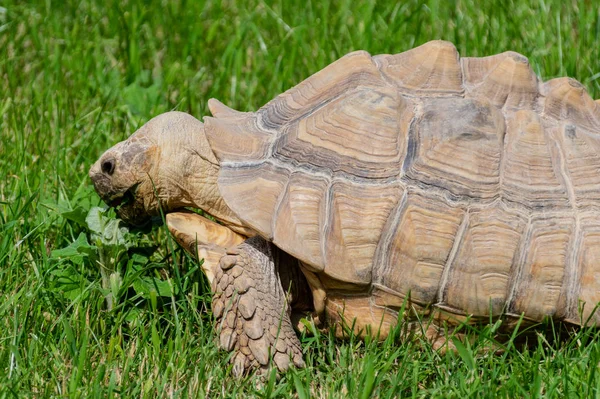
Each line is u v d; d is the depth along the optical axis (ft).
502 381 15.29
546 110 16.75
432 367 15.66
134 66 27.37
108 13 30.60
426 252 15.42
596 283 15.46
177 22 30.32
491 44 27.43
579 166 16.14
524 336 16.16
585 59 26.40
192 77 27.43
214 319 16.30
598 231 15.61
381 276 15.57
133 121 24.47
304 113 17.10
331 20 30.07
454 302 15.56
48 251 19.47
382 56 17.98
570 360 15.51
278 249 16.65
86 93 25.85
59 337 16.39
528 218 15.62
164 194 17.95
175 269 17.01
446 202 15.57
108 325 16.89
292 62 26.89
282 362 15.65
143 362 15.70
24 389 14.76
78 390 14.71
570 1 29.96
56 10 31.30
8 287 17.43
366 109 16.33
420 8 29.22
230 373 15.88
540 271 15.46
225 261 15.99
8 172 21.86
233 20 31.35
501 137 16.11
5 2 31.48
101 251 17.24
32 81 26.27
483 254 15.42
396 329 15.70
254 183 16.24
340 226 15.56
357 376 15.26
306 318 16.94
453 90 16.74
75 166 22.15
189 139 17.87
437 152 15.83
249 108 25.22
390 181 15.75
